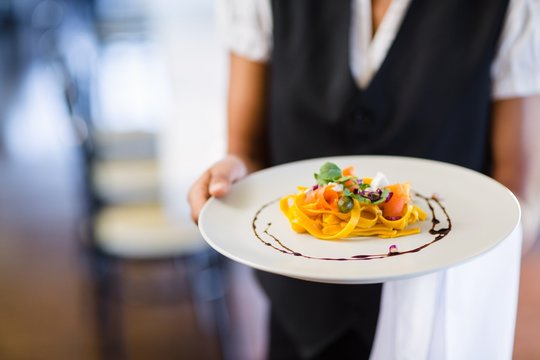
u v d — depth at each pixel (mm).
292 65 1204
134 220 2072
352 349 1285
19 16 8227
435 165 1036
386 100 1164
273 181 1039
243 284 2916
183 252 2035
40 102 5676
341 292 1216
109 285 2613
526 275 2678
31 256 3242
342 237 871
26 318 2742
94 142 2361
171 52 3680
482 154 1187
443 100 1131
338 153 1198
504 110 1146
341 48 1166
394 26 1146
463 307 982
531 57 1093
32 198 3877
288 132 1236
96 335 2596
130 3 4727
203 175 1064
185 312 2729
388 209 896
